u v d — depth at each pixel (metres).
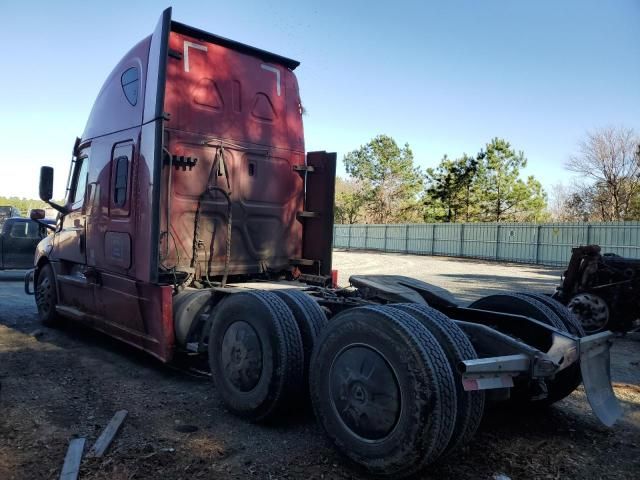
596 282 8.55
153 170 5.27
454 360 3.30
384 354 3.31
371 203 54.53
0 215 20.27
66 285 7.27
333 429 3.59
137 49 5.90
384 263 27.88
